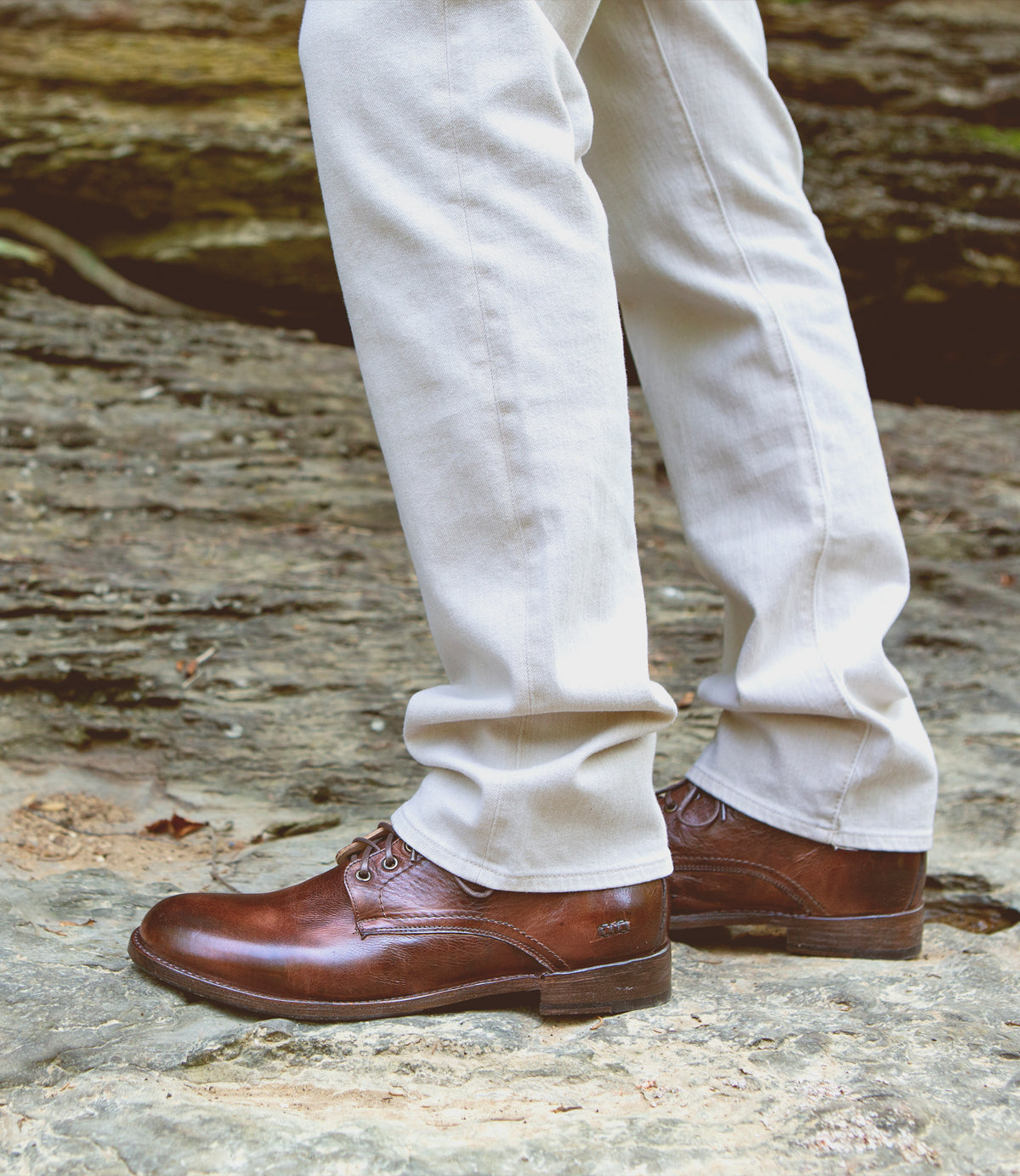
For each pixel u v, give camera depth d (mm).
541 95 938
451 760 972
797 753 1178
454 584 932
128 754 1769
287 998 966
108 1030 938
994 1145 818
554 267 922
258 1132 791
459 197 926
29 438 3037
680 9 1176
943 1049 957
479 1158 771
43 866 1373
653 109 1196
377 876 998
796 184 1256
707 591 2682
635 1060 925
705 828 1212
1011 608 2697
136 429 3223
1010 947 1233
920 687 2213
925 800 1196
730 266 1189
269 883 1335
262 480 3061
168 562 2500
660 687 972
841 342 1194
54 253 4410
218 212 4469
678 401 1244
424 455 934
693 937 1281
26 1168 760
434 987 983
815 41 5867
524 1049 946
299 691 1996
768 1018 1012
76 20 4715
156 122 4465
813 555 1149
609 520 947
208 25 4859
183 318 4520
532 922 981
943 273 4824
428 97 932
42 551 2451
